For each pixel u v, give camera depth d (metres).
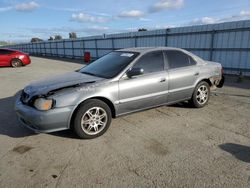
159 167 3.09
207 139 3.92
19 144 3.82
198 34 12.45
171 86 4.91
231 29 10.86
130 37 17.80
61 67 16.08
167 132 4.23
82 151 3.56
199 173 2.94
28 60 16.86
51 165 3.19
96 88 3.96
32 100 3.79
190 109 5.54
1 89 8.27
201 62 5.58
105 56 5.32
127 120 4.83
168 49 5.05
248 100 6.34
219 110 5.46
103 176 2.91
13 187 2.73
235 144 3.72
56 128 3.73
